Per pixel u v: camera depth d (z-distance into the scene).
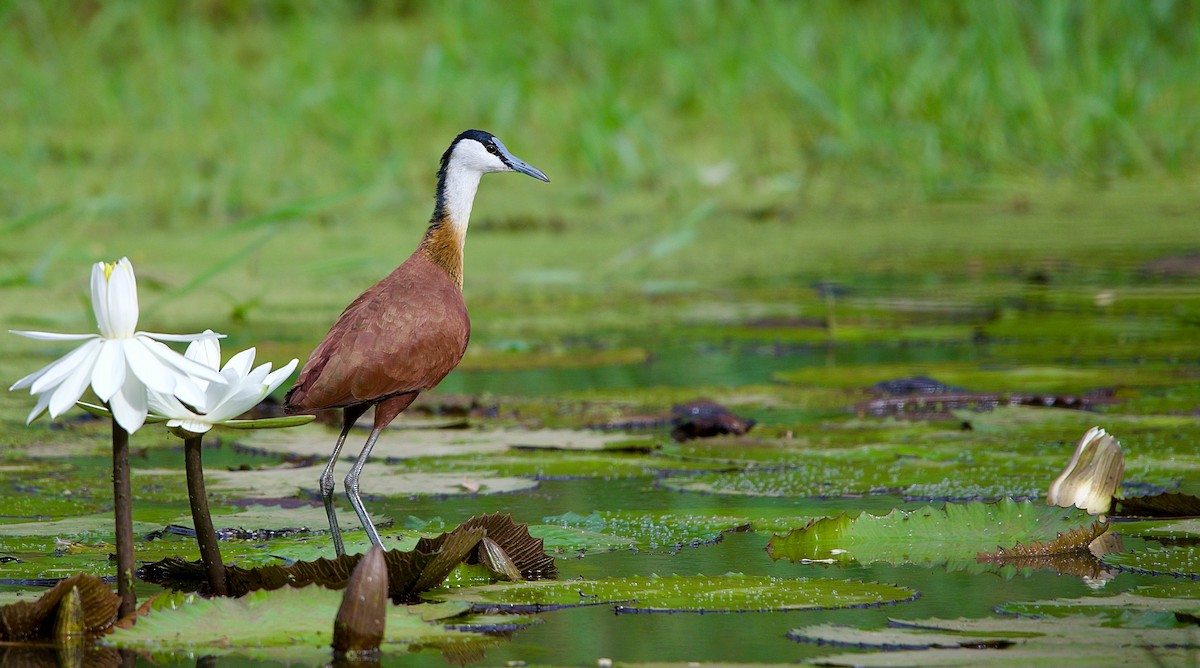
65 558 6.46
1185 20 25.69
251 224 15.70
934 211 21.12
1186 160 23.06
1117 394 10.51
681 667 4.89
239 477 8.27
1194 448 8.67
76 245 18.30
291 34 28.58
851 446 8.98
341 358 6.79
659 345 13.31
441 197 7.89
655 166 23.84
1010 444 8.99
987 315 14.23
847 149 23.50
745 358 12.71
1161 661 4.81
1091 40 24.61
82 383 4.92
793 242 18.94
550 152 24.94
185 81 27.00
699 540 6.80
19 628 5.36
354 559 5.73
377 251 17.88
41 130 25.44
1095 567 6.31
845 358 12.58
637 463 8.62
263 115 25.52
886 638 5.14
